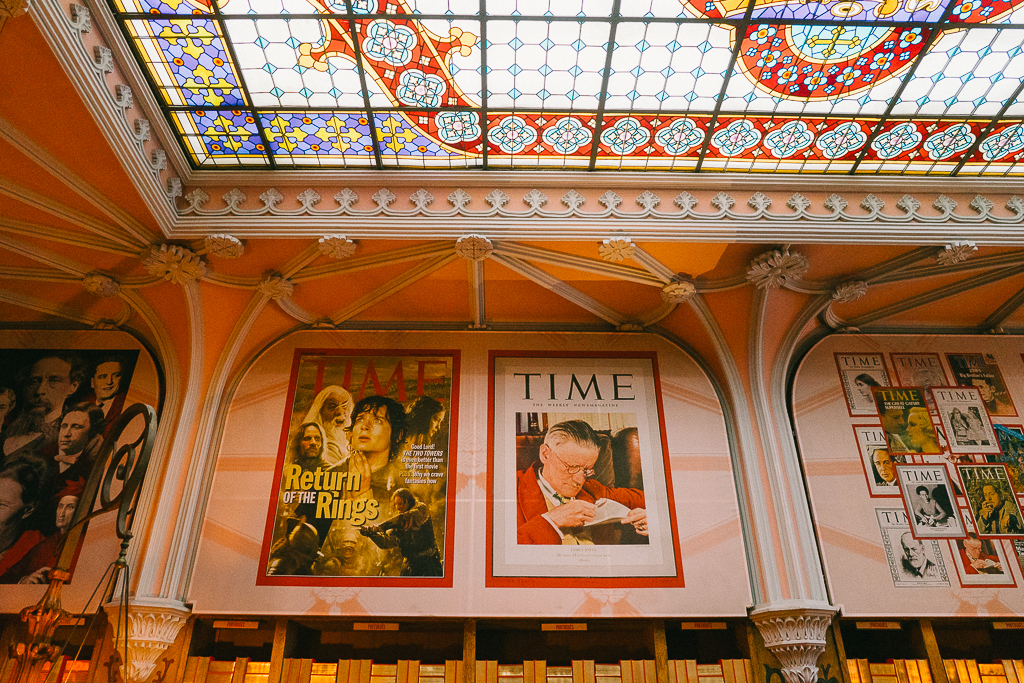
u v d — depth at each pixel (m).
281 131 8.10
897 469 8.99
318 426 9.16
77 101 6.29
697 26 7.04
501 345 9.86
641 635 8.62
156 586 7.84
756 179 8.50
